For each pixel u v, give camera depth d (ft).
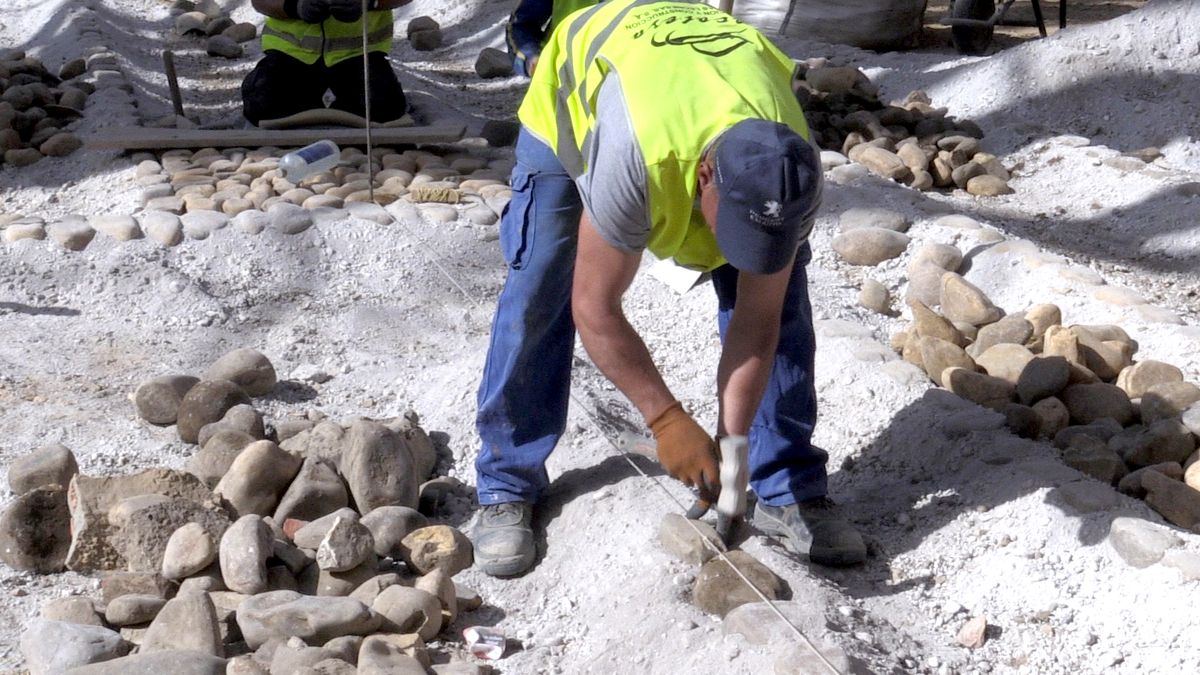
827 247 22.27
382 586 12.51
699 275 20.22
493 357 13.19
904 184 26.02
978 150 27.84
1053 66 30.68
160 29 43.16
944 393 16.51
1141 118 29.01
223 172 24.81
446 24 44.04
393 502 14.11
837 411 16.85
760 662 11.05
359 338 19.29
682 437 10.35
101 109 29.78
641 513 13.52
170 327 19.45
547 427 13.52
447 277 21.22
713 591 12.09
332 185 24.11
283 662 11.12
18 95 29.53
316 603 11.82
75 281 20.49
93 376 17.85
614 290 10.40
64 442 15.85
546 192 12.45
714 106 9.72
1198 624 11.81
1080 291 19.92
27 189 25.48
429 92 34.32
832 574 13.24
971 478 14.65
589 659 11.98
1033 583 12.91
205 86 35.42
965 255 21.56
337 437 15.11
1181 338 18.33
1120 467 14.57
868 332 18.63
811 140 10.28
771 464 13.50
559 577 13.33
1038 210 25.48
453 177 24.81
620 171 9.84
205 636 11.48
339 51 27.84
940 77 32.24
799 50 36.27
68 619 12.03
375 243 21.88
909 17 37.19
